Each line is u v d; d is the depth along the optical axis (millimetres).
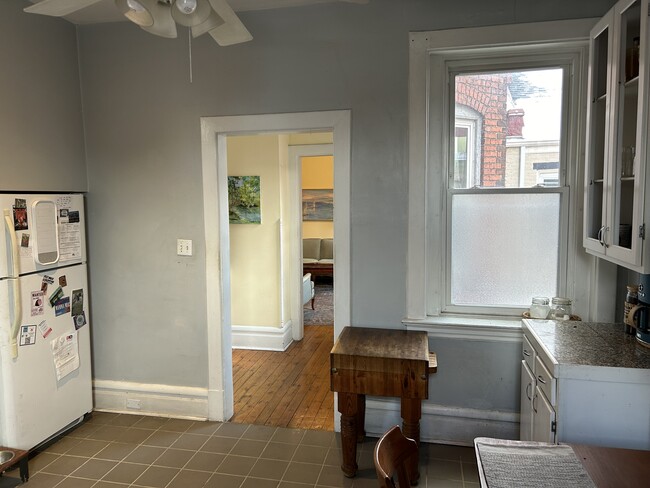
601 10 2561
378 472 1276
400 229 2889
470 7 2699
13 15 2699
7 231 2580
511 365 2809
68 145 3125
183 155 3148
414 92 2791
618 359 1866
